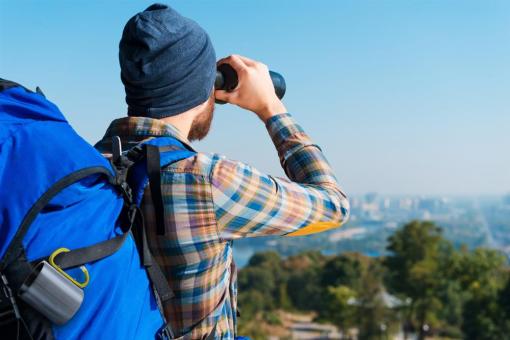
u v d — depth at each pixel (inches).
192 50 83.5
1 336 67.9
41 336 67.4
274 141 95.3
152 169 77.9
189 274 81.5
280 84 102.8
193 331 83.8
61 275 66.7
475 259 3398.1
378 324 3501.5
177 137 84.7
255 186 80.0
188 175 78.7
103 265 70.1
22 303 67.0
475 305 3095.5
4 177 67.9
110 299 70.0
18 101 73.7
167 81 82.7
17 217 66.3
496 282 3361.2
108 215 72.4
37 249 67.1
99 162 72.6
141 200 79.4
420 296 3558.1
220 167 79.4
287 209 81.4
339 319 3553.2
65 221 68.6
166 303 82.7
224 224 80.0
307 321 4163.4
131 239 74.9
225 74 96.3
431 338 3587.6
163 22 82.2
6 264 65.8
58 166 69.1
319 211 84.4
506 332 2925.7
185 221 78.9
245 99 96.3
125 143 84.1
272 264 4847.4
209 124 94.0
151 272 77.4
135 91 84.4
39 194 67.3
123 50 84.4
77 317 68.3
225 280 87.4
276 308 4367.6
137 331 73.0
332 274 4033.0
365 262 4165.8
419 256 3612.2
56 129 73.0
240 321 3560.5
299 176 90.8
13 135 70.1
